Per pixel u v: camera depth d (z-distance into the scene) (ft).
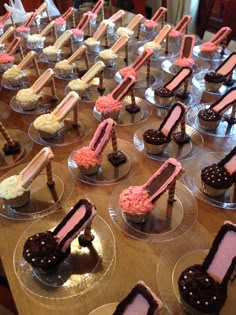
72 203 1.77
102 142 1.88
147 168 1.98
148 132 2.08
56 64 3.05
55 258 1.40
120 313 1.13
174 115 2.05
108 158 2.03
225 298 1.22
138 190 1.66
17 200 1.70
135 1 5.16
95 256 1.49
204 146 2.14
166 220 1.65
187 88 2.63
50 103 2.67
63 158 2.09
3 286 1.65
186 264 1.43
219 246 1.31
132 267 1.45
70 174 1.95
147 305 1.11
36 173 1.73
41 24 4.20
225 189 1.73
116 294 1.35
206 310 1.20
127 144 2.16
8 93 2.85
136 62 2.84
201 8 5.56
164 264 1.44
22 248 1.53
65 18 4.07
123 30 3.63
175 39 3.54
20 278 1.41
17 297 1.35
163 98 2.48
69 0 5.21
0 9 5.32
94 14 3.96
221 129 2.27
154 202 1.61
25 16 4.30
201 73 2.95
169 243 1.54
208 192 1.76
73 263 1.46
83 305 1.31
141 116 2.44
